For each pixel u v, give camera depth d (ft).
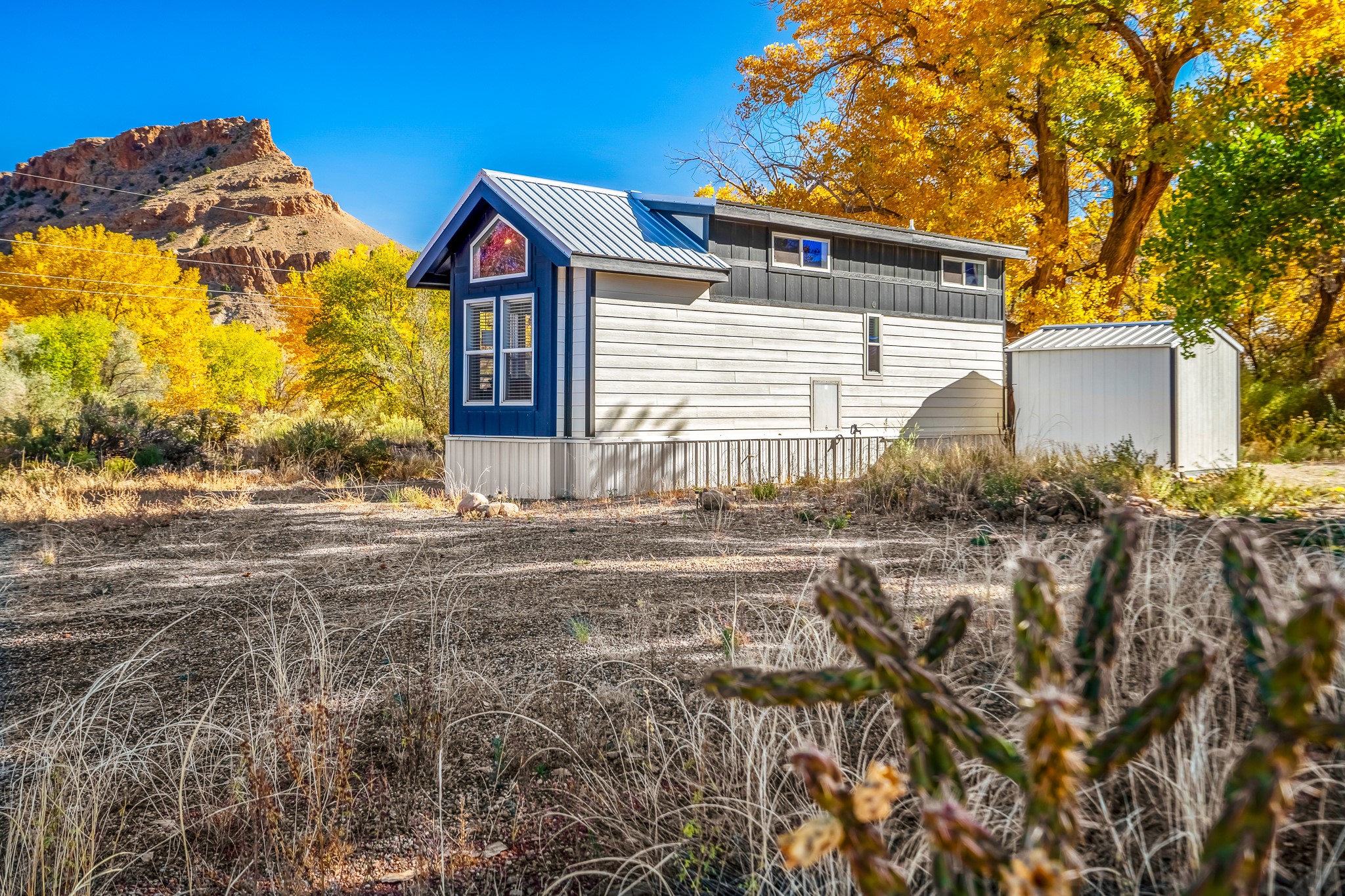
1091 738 4.20
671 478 49.24
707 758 11.09
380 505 43.60
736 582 23.15
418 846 9.96
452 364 52.90
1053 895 3.20
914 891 8.02
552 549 29.48
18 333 93.86
